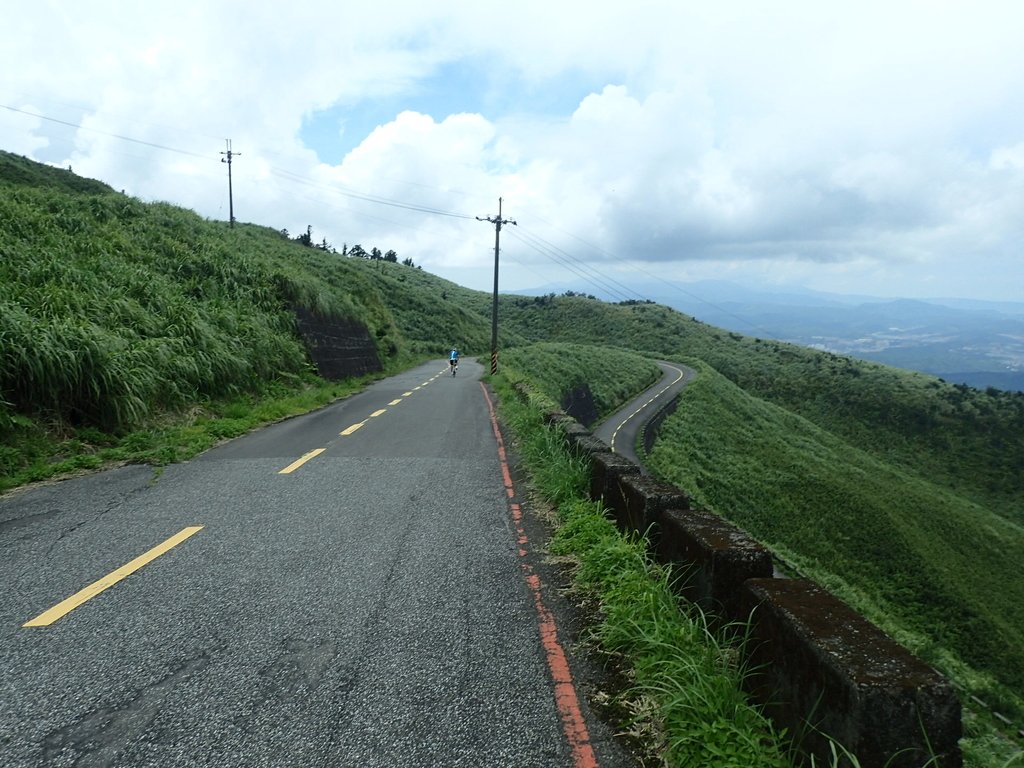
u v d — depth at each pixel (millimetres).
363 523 5863
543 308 126500
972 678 16969
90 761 2416
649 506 4527
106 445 9375
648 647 3195
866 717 1853
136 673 3104
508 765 2459
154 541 5250
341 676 3109
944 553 38125
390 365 35688
